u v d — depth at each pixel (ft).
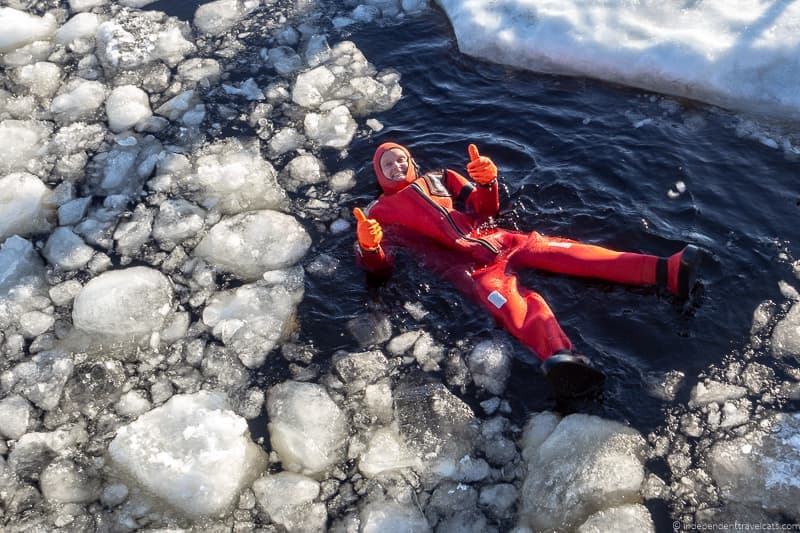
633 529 9.79
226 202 14.99
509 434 11.02
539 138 15.42
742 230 13.07
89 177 15.74
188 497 10.72
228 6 20.02
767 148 14.61
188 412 11.60
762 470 10.19
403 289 12.96
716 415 10.81
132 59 18.51
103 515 10.62
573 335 11.84
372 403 11.57
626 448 10.58
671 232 13.16
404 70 17.70
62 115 17.17
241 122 16.75
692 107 15.76
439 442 11.01
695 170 14.23
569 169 14.57
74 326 13.05
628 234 13.23
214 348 12.53
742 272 12.41
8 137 16.57
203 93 17.54
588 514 10.04
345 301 12.96
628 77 16.39
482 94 16.80
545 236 13.42
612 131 15.35
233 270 13.75
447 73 17.49
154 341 12.71
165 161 15.90
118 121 16.90
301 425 11.36
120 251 14.21
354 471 10.85
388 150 14.29
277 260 13.79
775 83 15.31
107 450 11.36
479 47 17.79
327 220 14.43
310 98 17.19
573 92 16.53
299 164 15.58
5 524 10.60
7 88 17.92
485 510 10.26
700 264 12.32
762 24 15.88
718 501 9.99
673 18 16.70
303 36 19.06
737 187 13.87
